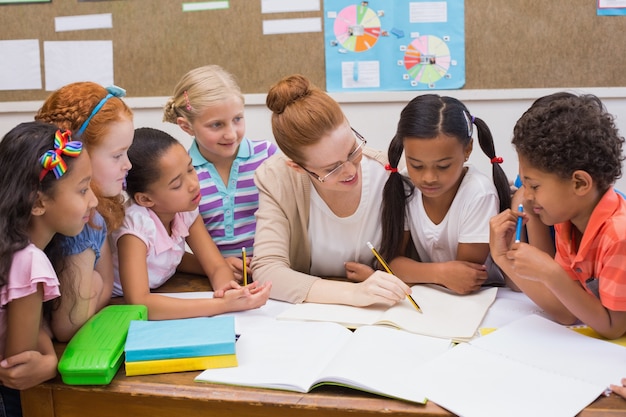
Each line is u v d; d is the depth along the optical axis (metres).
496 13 2.03
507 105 2.10
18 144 0.89
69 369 0.89
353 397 0.84
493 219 1.08
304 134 1.10
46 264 0.91
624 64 2.04
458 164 1.12
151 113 2.23
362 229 1.30
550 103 0.95
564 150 0.89
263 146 1.56
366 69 2.10
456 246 1.26
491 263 1.32
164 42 2.16
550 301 1.05
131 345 0.93
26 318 0.92
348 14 2.07
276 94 1.14
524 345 0.94
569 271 1.04
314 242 1.32
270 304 1.19
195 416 0.88
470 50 2.06
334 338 1.00
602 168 0.91
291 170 1.30
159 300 1.15
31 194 0.88
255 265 1.27
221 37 2.14
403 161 1.35
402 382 0.85
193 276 1.39
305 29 2.10
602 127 0.91
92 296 1.09
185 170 1.22
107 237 1.19
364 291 1.13
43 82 2.23
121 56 2.19
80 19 2.18
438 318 1.05
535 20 2.03
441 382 0.84
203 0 2.12
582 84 2.06
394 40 2.08
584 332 1.00
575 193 0.93
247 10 2.11
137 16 2.15
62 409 0.93
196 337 0.94
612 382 0.83
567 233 1.04
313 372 0.89
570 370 0.86
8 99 2.25
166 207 1.23
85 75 2.21
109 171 1.09
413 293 1.18
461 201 1.22
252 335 1.03
